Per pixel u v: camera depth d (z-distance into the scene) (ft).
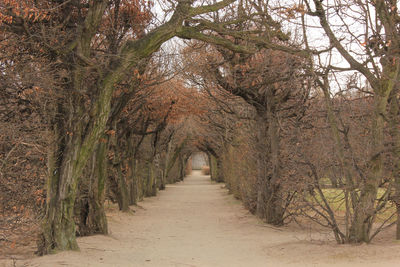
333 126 31.17
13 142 29.96
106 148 42.01
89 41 30.42
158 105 69.46
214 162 199.62
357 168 30.40
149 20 41.57
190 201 96.53
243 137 66.28
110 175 67.31
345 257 25.49
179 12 32.37
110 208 73.41
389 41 29.14
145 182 110.73
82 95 31.17
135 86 43.21
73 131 30.22
